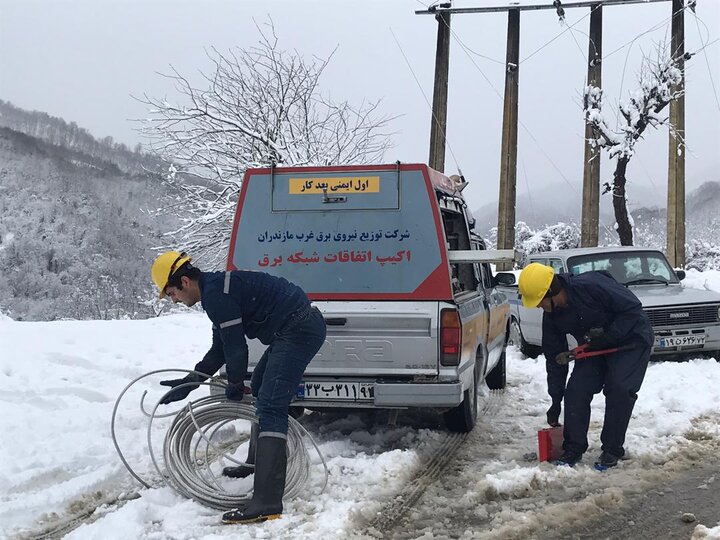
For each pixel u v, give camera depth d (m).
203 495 4.68
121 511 4.42
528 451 5.96
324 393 5.72
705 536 4.03
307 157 17.23
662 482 5.07
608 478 5.16
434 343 5.64
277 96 17.14
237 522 4.34
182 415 5.11
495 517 4.47
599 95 21.78
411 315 5.66
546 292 5.37
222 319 4.48
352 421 6.93
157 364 9.32
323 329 4.78
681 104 21.59
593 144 21.94
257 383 5.03
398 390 5.56
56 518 4.54
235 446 6.08
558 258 11.04
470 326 6.17
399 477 5.19
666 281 10.36
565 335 5.64
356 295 5.84
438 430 6.68
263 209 6.07
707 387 7.79
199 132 16.41
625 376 5.34
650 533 4.23
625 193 21.56
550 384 5.68
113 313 25.28
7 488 4.91
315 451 5.79
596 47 22.23
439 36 21.69
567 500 4.79
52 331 11.48
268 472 4.41
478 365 6.89
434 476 5.36
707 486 4.96
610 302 5.39
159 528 4.30
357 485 5.04
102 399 7.62
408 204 5.87
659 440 6.06
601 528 4.32
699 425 6.54
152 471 5.41
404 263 5.80
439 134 21.59
